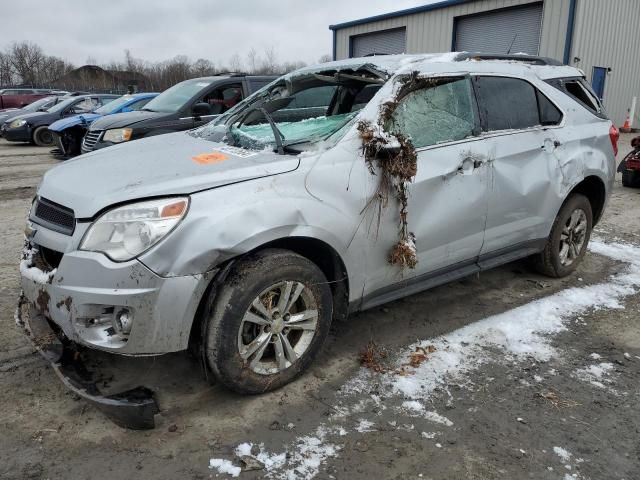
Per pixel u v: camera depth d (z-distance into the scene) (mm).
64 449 2539
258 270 2732
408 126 3393
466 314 4070
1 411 2797
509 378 3215
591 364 3400
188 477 2387
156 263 2479
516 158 3959
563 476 2439
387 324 3879
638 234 6309
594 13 15945
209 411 2840
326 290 3057
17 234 5957
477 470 2461
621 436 2725
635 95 18922
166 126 8367
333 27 23469
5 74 64125
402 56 3898
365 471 2439
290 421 2777
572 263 4809
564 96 4496
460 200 3586
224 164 2918
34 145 15797
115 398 2605
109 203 2586
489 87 3932
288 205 2793
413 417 2828
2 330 3635
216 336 2697
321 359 3381
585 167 4484
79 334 2557
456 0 18297
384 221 3211
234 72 9625
